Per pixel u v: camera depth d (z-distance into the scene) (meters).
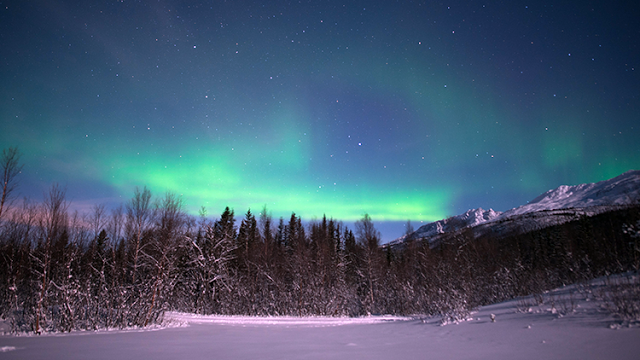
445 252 45.06
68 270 19.75
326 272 42.84
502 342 9.50
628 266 21.05
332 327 18.67
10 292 21.55
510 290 30.80
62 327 17.91
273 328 18.27
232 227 45.75
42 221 19.91
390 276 46.66
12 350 10.03
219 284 37.22
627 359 6.59
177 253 26.08
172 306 35.25
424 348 9.48
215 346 10.72
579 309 12.09
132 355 8.93
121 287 20.86
